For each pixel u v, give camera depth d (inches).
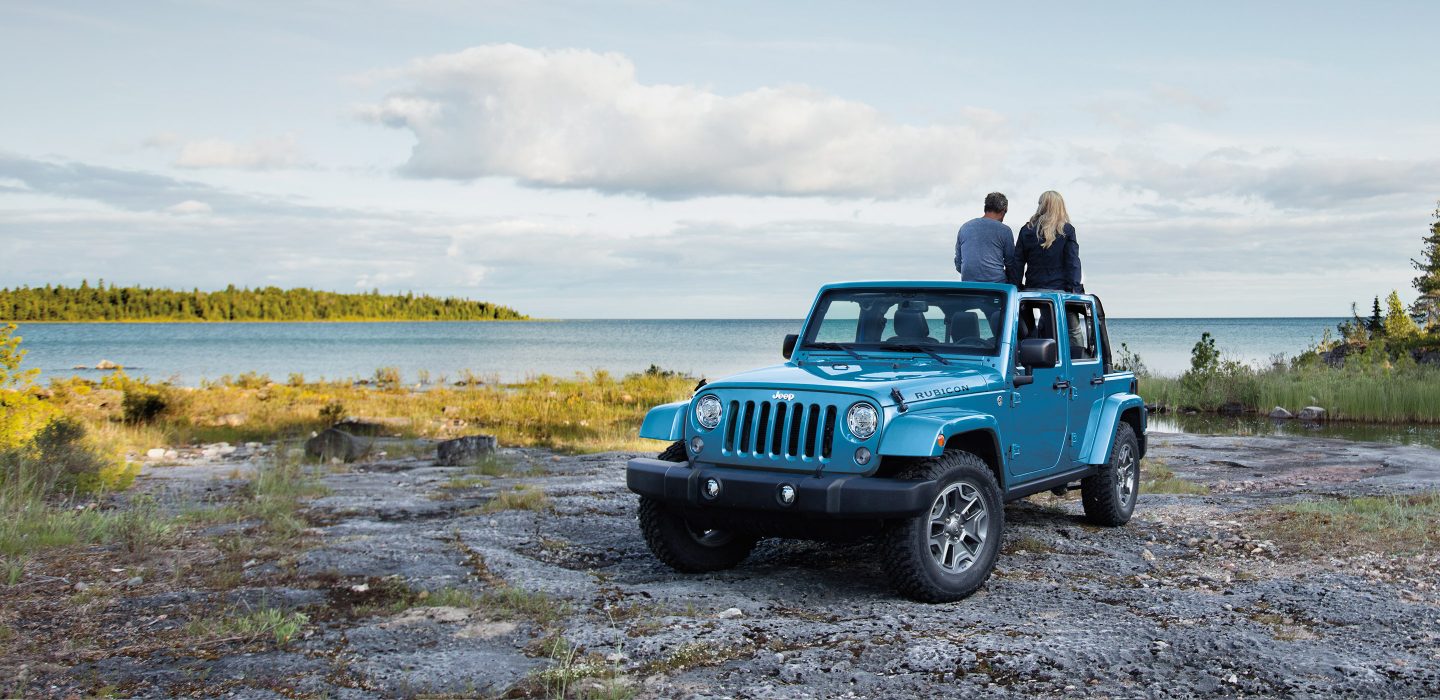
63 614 202.2
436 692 155.3
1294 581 226.5
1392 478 405.7
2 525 276.5
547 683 156.6
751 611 202.1
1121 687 153.9
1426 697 150.5
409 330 6899.6
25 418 378.3
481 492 387.9
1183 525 302.0
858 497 198.4
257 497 349.1
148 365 2174.0
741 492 209.6
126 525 287.3
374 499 366.9
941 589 207.3
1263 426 735.1
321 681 161.3
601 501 352.8
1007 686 154.5
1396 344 1097.4
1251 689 153.3
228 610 206.1
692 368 1935.3
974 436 230.5
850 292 271.6
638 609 203.3
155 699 153.9
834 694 151.6
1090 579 234.8
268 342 3981.3
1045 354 233.6
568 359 2440.9
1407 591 215.6
